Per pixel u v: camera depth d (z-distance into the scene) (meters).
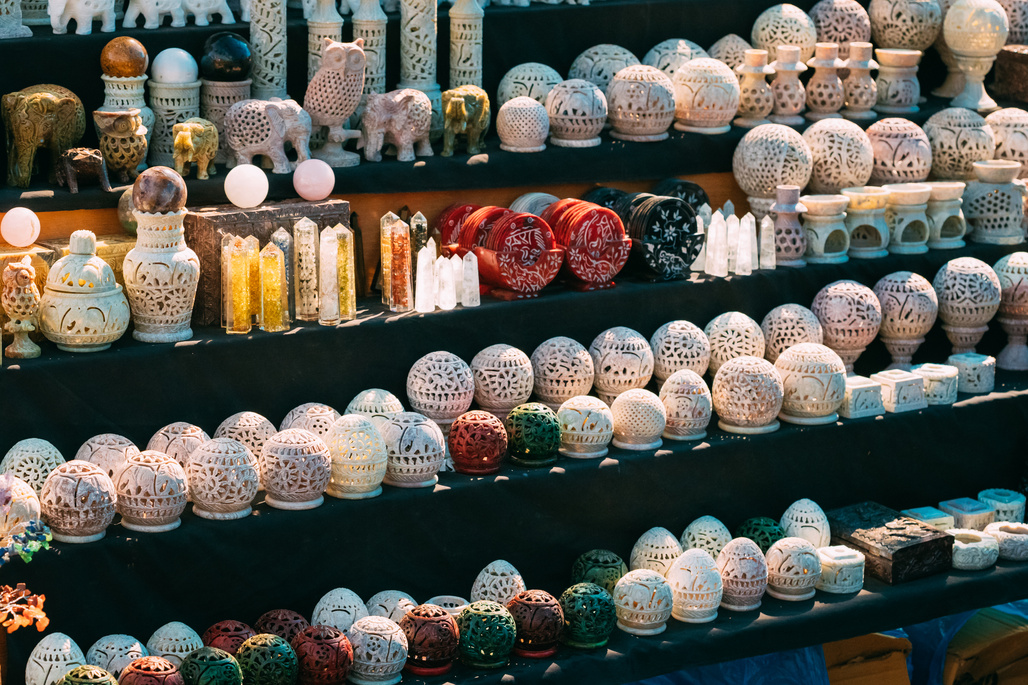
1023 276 4.94
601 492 4.15
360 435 3.77
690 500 4.32
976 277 4.82
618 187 4.89
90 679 3.25
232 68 4.15
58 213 4.02
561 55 4.99
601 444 4.16
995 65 5.61
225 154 4.23
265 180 4.02
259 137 4.12
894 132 4.96
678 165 4.81
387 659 3.58
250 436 3.83
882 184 5.02
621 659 3.80
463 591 4.05
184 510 3.72
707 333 4.55
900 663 4.36
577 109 4.57
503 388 4.14
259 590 3.73
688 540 4.25
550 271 4.34
